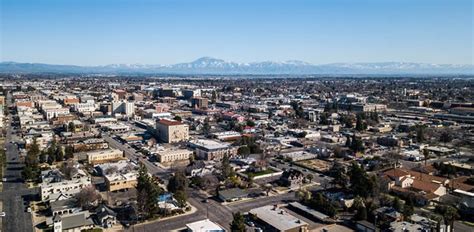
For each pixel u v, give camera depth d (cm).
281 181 14738
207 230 10256
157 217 11462
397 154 18538
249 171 16300
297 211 12106
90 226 10675
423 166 16688
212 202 12838
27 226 10819
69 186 13388
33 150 17750
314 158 18938
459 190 13012
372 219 11138
